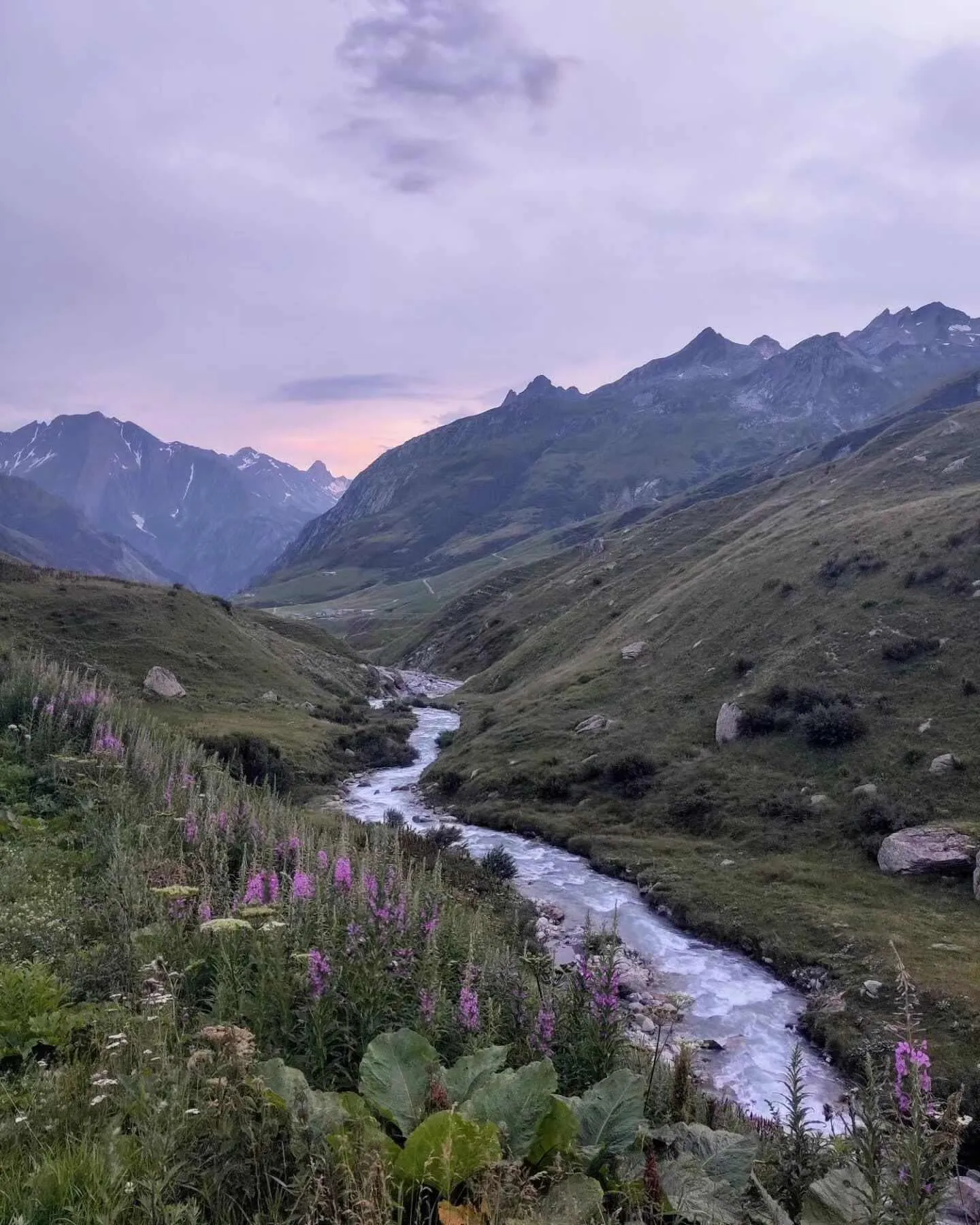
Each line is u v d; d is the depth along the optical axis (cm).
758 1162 657
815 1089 1667
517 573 17475
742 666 4903
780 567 6178
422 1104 608
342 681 9469
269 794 2384
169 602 7575
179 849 1403
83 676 5575
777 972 2317
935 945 2261
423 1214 503
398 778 5181
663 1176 557
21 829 1542
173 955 880
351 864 1165
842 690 4081
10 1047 695
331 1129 538
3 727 2298
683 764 4081
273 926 792
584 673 6100
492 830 3891
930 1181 473
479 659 12681
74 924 1056
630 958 2338
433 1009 779
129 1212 458
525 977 945
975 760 3278
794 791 3528
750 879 2923
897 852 2852
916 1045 506
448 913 1128
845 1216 532
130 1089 566
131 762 2109
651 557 11969
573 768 4331
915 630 4359
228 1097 536
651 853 3303
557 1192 499
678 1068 740
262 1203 489
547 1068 608
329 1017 734
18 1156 510
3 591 6900
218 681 6519
